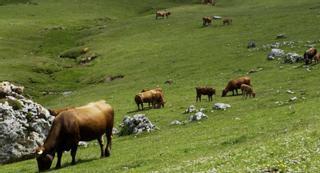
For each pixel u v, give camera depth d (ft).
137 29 424.05
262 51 273.75
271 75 217.77
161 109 190.49
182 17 452.76
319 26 312.09
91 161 113.80
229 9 476.13
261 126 125.08
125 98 230.07
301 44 270.87
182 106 189.06
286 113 136.36
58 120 109.29
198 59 287.48
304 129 101.76
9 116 140.97
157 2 595.06
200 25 398.21
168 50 328.08
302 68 217.77
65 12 548.31
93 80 299.17
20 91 156.15
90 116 112.16
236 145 107.14
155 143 128.36
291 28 322.96
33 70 332.80
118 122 177.78
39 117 146.00
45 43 432.25
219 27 378.32
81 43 416.26
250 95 186.80
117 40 395.55
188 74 259.60
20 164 131.44
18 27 475.72
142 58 319.47
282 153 76.59
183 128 146.92
